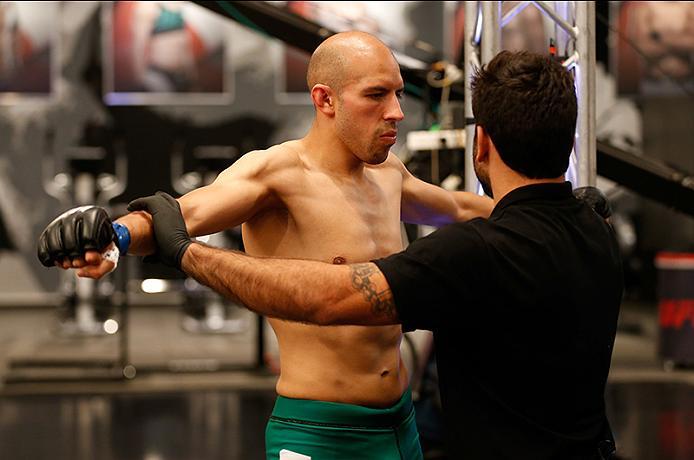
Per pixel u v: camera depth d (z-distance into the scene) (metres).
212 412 5.94
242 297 1.65
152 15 10.38
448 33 9.57
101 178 8.42
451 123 4.44
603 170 4.72
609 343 1.78
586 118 3.20
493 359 1.71
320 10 6.31
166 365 7.33
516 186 1.78
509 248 1.69
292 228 2.22
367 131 2.16
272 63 10.48
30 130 10.41
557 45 3.36
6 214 10.42
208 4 4.90
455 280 1.65
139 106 10.40
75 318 9.02
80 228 1.60
